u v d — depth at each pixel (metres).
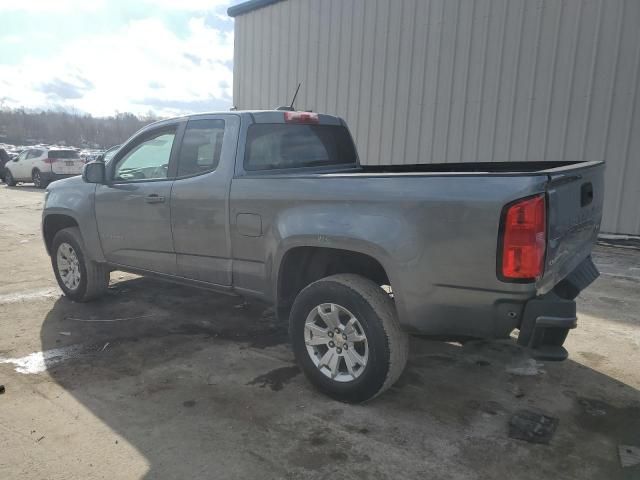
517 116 9.73
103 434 3.01
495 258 2.76
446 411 3.31
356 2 11.55
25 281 6.37
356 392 3.31
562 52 9.16
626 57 8.62
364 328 3.22
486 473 2.69
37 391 3.52
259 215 3.72
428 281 2.97
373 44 11.38
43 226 5.64
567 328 2.76
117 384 3.63
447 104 10.48
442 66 10.45
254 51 13.78
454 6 10.16
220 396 3.48
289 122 4.45
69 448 2.87
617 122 8.83
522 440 3.00
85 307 5.36
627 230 8.97
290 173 4.37
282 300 3.76
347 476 2.65
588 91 9.01
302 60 12.71
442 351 4.29
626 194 8.89
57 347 4.29
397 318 3.25
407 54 10.89
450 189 2.88
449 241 2.88
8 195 18.27
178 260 4.37
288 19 12.89
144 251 4.66
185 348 4.30
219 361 4.05
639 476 2.68
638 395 3.56
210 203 4.02
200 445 2.91
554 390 3.62
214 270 4.11
